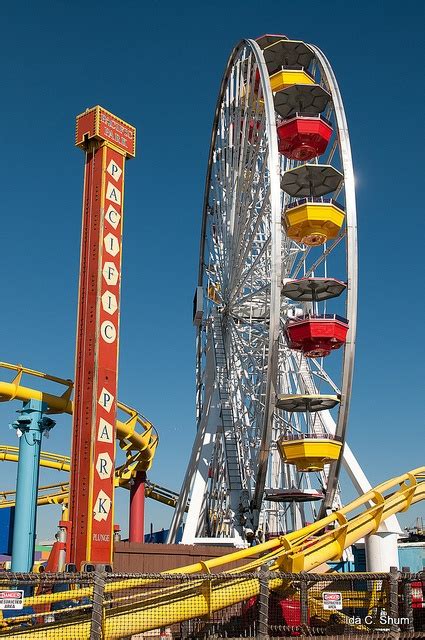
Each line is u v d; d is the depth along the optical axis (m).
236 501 33.16
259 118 33.97
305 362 37.78
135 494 51.06
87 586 17.00
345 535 20.38
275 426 34.16
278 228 28.33
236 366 35.56
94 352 30.19
